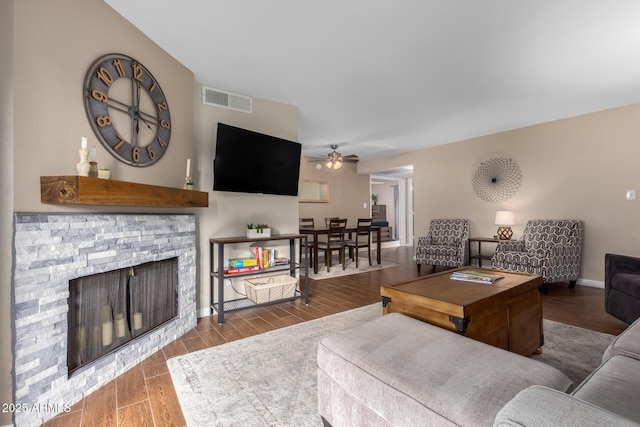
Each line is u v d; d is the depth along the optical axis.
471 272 2.46
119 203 1.71
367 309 3.13
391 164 6.89
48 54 1.58
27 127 1.47
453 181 5.61
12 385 1.37
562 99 3.53
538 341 2.14
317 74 2.91
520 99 3.53
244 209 3.38
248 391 1.71
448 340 1.28
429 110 3.91
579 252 3.94
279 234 3.66
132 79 2.12
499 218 4.62
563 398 0.65
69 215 1.63
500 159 4.93
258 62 2.67
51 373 1.52
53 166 1.59
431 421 0.91
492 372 1.02
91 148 1.80
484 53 2.52
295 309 3.16
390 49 2.46
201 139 3.05
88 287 1.79
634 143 3.68
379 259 5.77
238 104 3.32
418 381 1.01
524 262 3.74
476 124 4.52
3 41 1.40
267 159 3.35
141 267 2.18
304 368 1.96
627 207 3.73
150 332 2.20
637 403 0.89
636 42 2.35
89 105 1.80
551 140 4.36
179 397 1.67
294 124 3.75
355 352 1.23
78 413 1.54
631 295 2.31
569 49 2.46
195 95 3.02
